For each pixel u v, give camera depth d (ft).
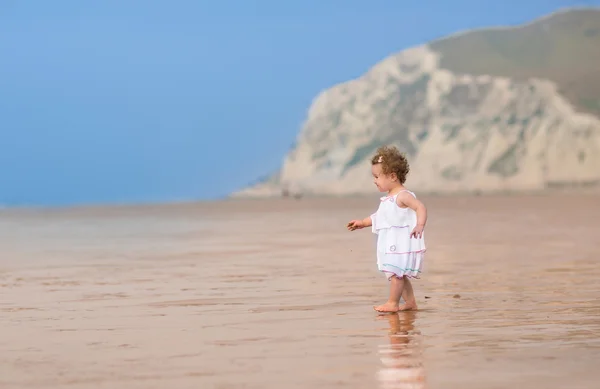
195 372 21.16
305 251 70.18
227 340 25.98
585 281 42.93
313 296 38.01
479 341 25.09
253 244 81.35
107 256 68.13
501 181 605.73
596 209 185.16
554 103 632.38
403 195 33.22
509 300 35.35
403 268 32.40
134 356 23.48
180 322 30.27
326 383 19.71
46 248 80.94
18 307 35.58
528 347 23.94
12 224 159.94
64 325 29.91
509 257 59.41
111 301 37.40
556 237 83.30
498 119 638.53
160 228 126.21
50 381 20.44
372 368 21.29
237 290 41.09
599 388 18.93
